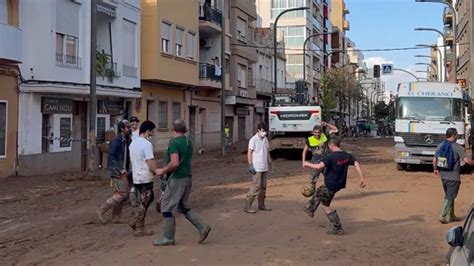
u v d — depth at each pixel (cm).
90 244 955
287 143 2880
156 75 2953
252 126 5034
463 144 2195
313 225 1135
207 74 3622
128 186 1141
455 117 2205
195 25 3478
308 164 1059
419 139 2212
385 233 1063
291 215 1246
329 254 891
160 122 3222
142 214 1014
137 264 822
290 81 7025
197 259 852
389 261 852
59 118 2291
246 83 4538
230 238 1005
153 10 2955
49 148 2245
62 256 872
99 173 2133
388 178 2019
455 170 1161
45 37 2127
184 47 3309
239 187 1748
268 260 849
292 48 7219
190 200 1473
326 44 9200
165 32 3070
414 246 955
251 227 1109
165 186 955
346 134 7431
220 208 1339
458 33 5706
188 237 1009
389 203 1427
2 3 2016
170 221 941
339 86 7000
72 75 2277
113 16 2588
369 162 2817
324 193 1041
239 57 4341
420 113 2239
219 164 2650
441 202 1445
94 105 2039
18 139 2059
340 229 1044
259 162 1270
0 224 1136
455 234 489
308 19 7388
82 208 1340
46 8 2130
